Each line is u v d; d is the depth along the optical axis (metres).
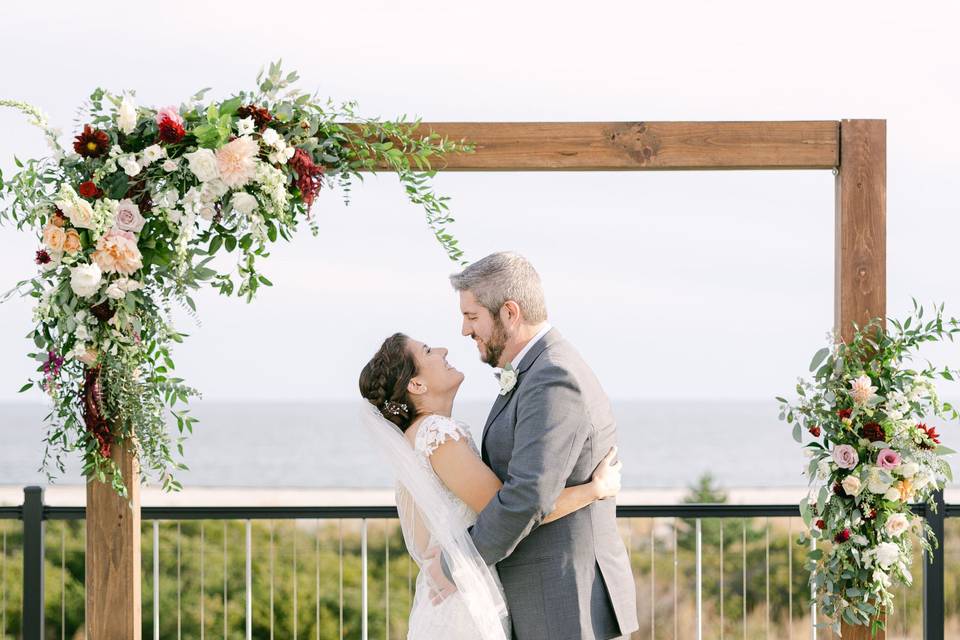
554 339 2.76
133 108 2.96
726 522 9.17
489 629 2.60
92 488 3.13
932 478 3.11
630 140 3.25
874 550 3.10
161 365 3.07
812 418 3.21
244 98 3.11
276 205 3.01
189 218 2.94
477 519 2.60
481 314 2.77
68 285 2.90
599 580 2.70
